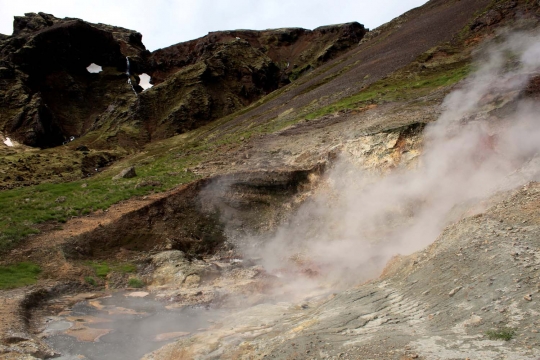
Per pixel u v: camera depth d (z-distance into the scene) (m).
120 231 20.94
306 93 54.19
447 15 57.78
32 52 83.88
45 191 26.27
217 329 11.83
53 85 86.31
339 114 33.31
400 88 35.22
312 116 35.84
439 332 7.74
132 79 99.31
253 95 90.19
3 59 81.25
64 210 22.39
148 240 21.16
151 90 82.50
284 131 33.66
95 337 12.10
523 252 9.29
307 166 24.78
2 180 41.25
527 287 8.08
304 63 110.12
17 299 13.89
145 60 122.38
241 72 93.19
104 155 57.56
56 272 17.09
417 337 7.68
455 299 8.80
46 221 21.20
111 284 17.38
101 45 99.75
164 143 63.56
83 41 96.44
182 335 12.22
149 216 22.16
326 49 106.62
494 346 6.70
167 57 125.31
